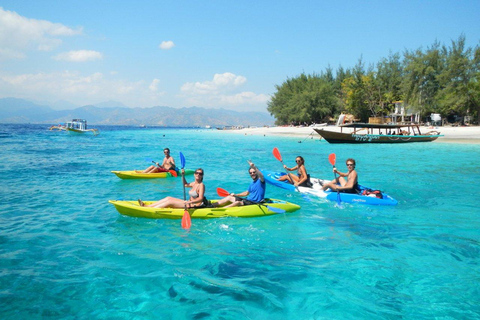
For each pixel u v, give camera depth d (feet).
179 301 13.10
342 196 29.99
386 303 13.07
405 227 22.74
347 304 12.96
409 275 15.44
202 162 60.70
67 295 13.38
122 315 12.14
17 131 216.74
